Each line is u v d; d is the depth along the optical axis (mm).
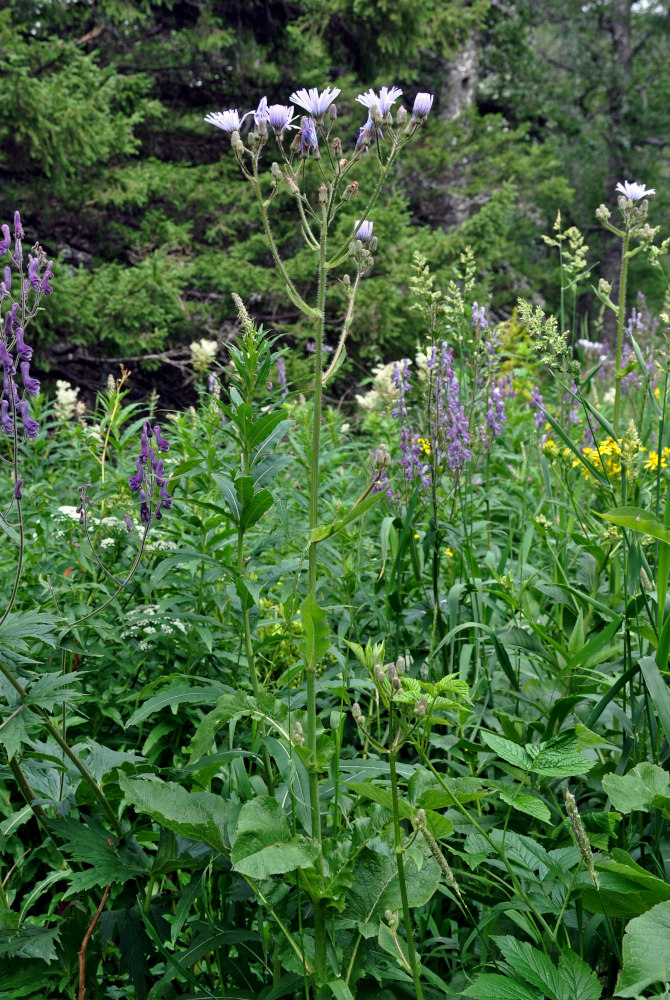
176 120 15164
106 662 2896
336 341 13156
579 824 1672
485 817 2334
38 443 4586
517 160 16906
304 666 2127
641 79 24078
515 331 8148
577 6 22531
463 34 16172
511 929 2172
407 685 1682
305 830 1994
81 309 11078
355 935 1877
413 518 3035
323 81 15281
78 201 12516
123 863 1976
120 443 3959
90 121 11375
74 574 3146
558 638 2916
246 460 2123
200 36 14133
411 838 1721
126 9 13375
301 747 1822
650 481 3707
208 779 2057
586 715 2635
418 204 17219
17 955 2047
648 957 1618
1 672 1922
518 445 5121
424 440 3605
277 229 13930
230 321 13047
